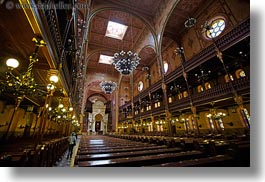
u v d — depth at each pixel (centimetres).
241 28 1003
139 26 2312
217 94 1187
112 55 2830
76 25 916
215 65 1456
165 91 1867
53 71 564
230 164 318
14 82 488
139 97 2728
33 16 338
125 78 3756
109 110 4400
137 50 2681
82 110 3250
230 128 1441
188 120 1980
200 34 1723
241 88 996
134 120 2859
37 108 1262
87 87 3419
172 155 401
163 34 2019
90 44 2559
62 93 940
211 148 496
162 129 2400
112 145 842
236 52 1191
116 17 2117
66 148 1198
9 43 498
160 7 1950
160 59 1964
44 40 412
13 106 945
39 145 458
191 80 1839
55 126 1639
